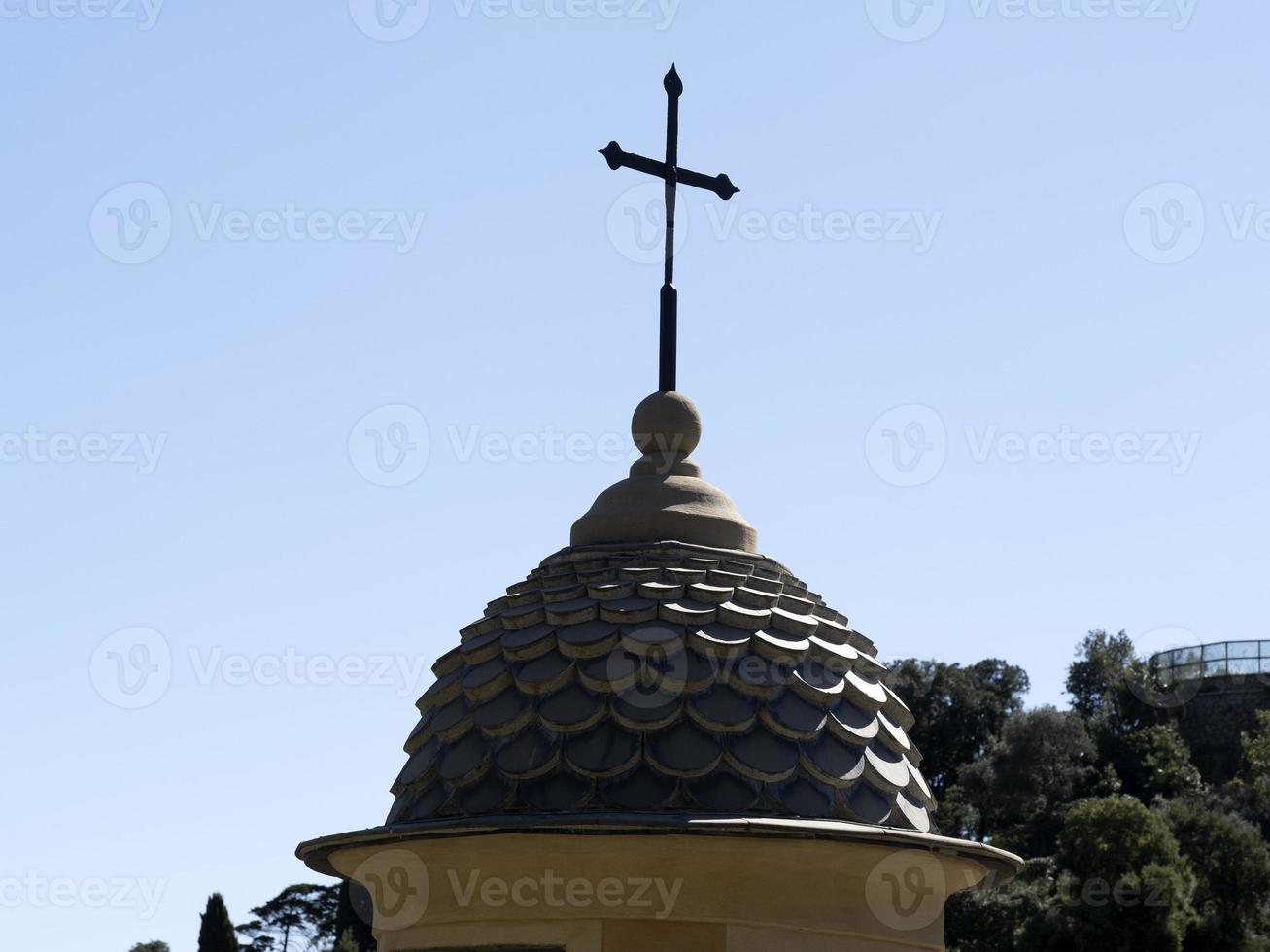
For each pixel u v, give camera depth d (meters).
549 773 9.05
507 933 8.88
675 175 11.48
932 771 76.12
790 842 8.61
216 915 49.62
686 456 10.74
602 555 10.20
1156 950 46.34
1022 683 80.94
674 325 11.12
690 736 9.08
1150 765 65.75
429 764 9.62
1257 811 58.31
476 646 9.98
